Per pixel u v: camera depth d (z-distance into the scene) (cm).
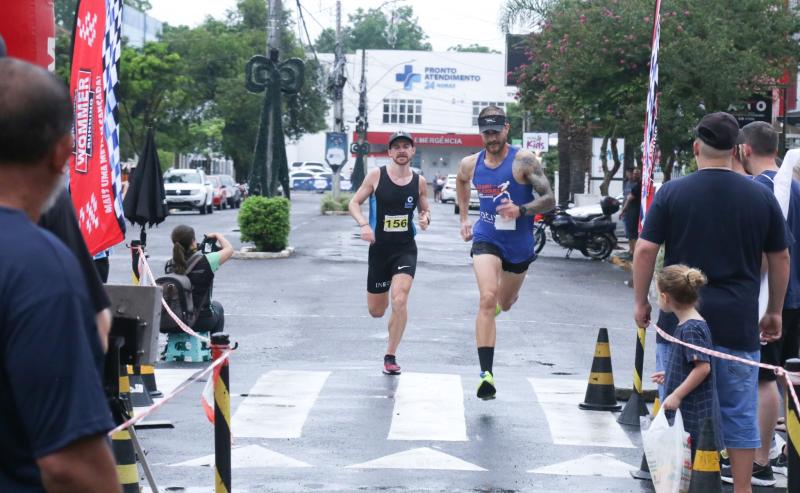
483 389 1214
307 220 5525
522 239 1300
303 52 9744
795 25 3034
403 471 993
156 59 6438
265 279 2708
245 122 8875
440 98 13062
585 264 3409
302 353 1647
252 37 9238
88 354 336
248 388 1355
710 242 842
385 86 13038
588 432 1157
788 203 966
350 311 2131
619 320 2130
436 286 2589
